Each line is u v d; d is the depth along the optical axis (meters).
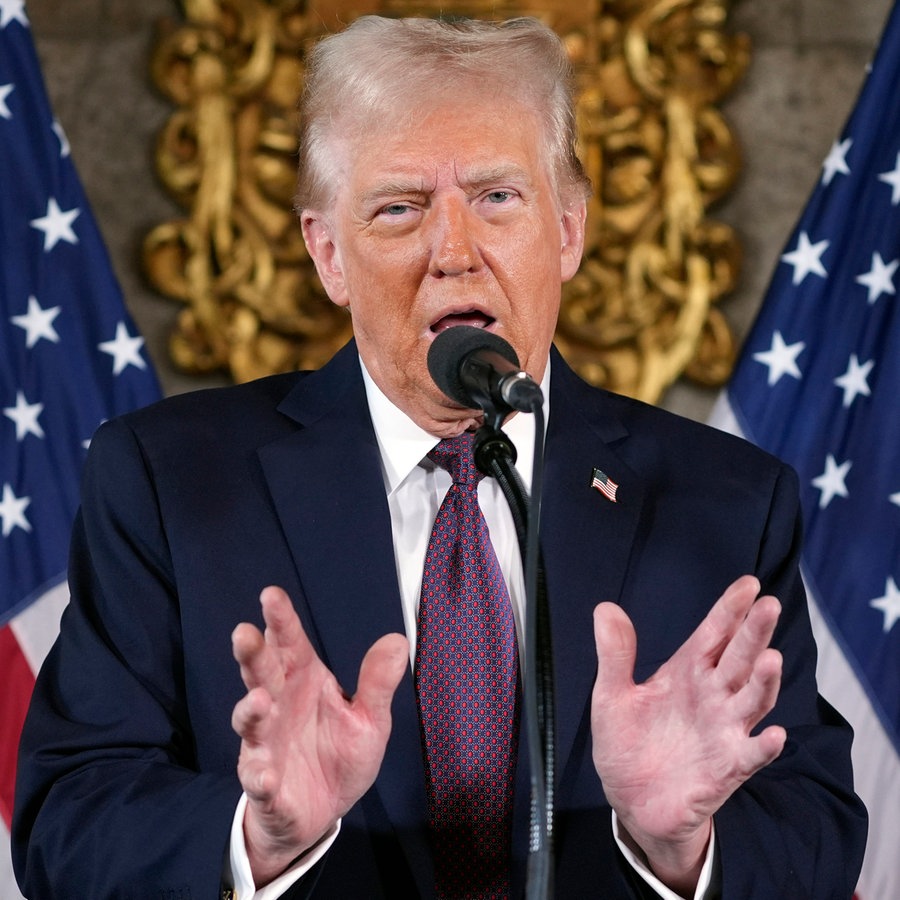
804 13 13.11
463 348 4.60
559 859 5.57
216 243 12.63
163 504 6.14
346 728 4.42
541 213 5.90
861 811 5.81
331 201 6.14
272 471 6.23
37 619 11.41
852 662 11.29
